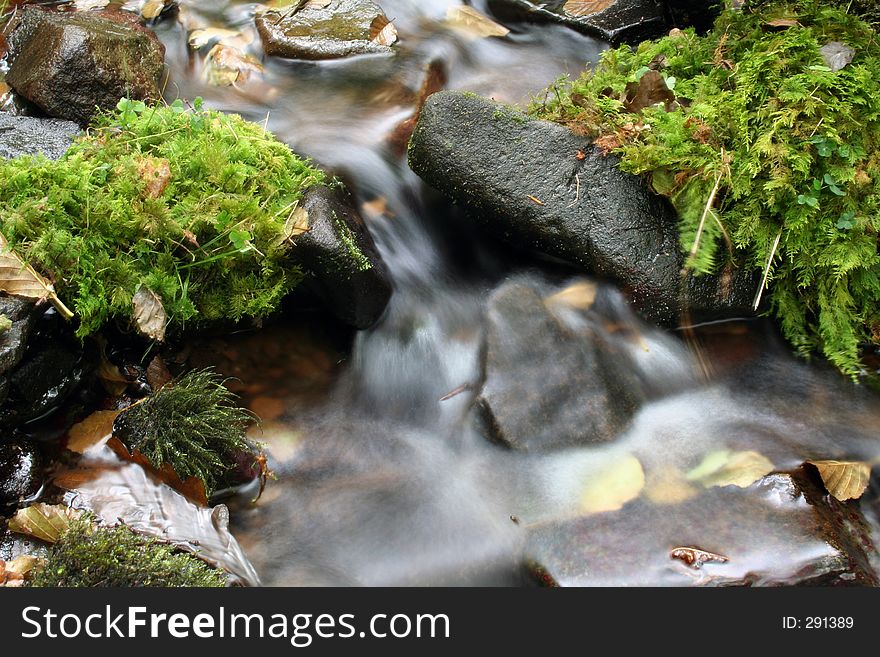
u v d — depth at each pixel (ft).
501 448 5.13
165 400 4.97
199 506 4.84
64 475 4.89
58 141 5.49
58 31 5.86
